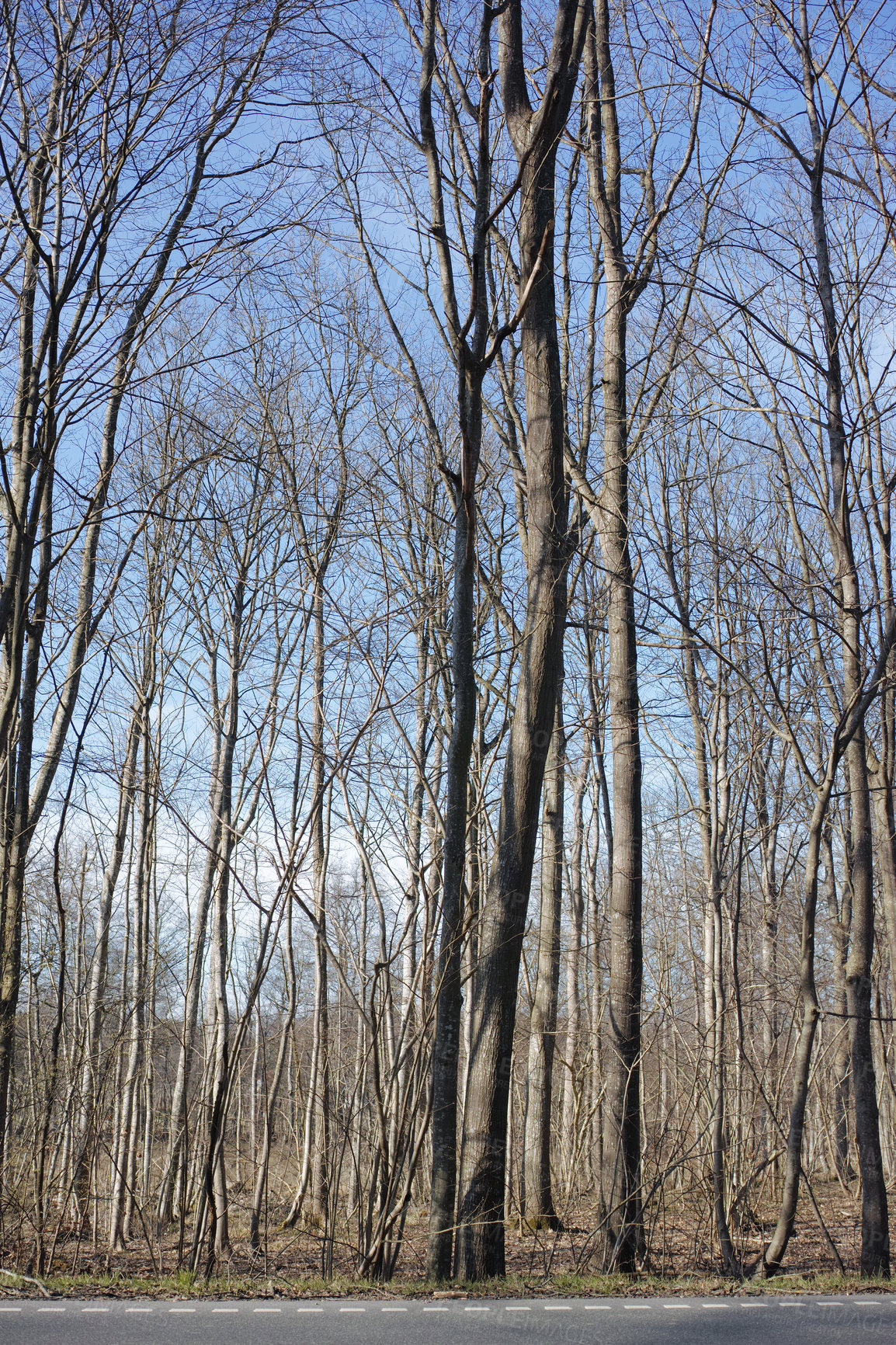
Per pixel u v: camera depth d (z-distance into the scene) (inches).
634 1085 362.9
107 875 519.5
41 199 308.8
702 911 620.1
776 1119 475.2
